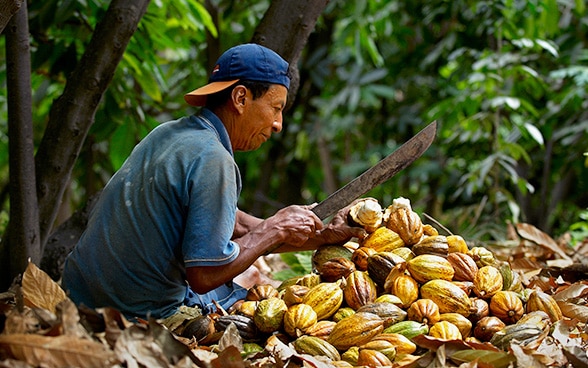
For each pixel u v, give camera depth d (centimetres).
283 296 265
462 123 543
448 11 603
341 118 734
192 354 198
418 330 237
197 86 637
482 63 533
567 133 593
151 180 250
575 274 335
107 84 337
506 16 549
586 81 552
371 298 256
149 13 401
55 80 440
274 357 213
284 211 261
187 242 243
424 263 257
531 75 546
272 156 746
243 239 253
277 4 346
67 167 341
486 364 207
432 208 757
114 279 253
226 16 566
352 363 227
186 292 279
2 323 205
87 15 408
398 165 273
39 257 335
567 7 627
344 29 589
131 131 420
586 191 654
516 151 521
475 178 521
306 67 704
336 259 272
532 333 235
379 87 701
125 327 199
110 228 254
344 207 277
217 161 248
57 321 191
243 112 258
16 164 322
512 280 273
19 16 316
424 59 662
